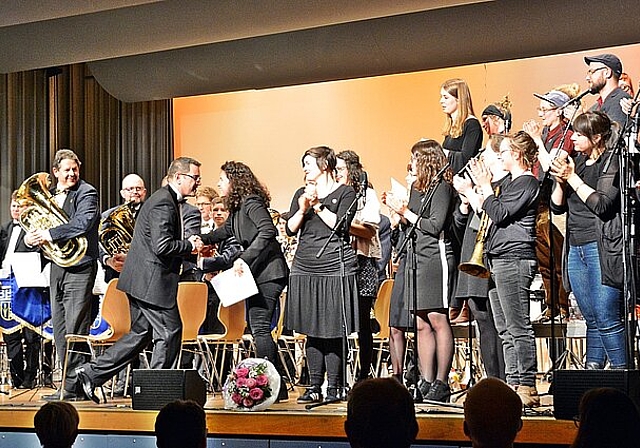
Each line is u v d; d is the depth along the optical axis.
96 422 6.27
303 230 6.43
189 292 7.15
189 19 8.38
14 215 7.98
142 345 6.64
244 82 9.76
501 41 8.36
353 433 3.23
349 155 6.95
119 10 8.62
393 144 10.75
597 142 5.66
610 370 5.20
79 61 9.23
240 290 6.39
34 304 7.84
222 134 11.52
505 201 5.73
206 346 7.58
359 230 6.40
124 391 7.28
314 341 6.45
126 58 10.09
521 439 5.41
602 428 3.40
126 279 6.53
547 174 5.69
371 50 8.88
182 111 11.70
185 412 3.78
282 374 7.88
